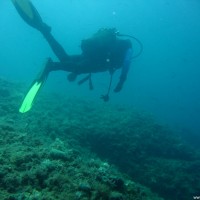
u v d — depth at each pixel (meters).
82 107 6.71
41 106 5.61
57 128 4.35
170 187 4.92
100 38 3.18
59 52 3.23
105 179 2.34
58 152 2.59
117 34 3.35
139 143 5.58
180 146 6.41
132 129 5.91
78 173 2.34
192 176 5.34
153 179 4.93
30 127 3.71
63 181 2.15
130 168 4.98
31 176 2.11
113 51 3.23
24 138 2.93
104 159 4.75
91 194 2.09
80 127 5.00
